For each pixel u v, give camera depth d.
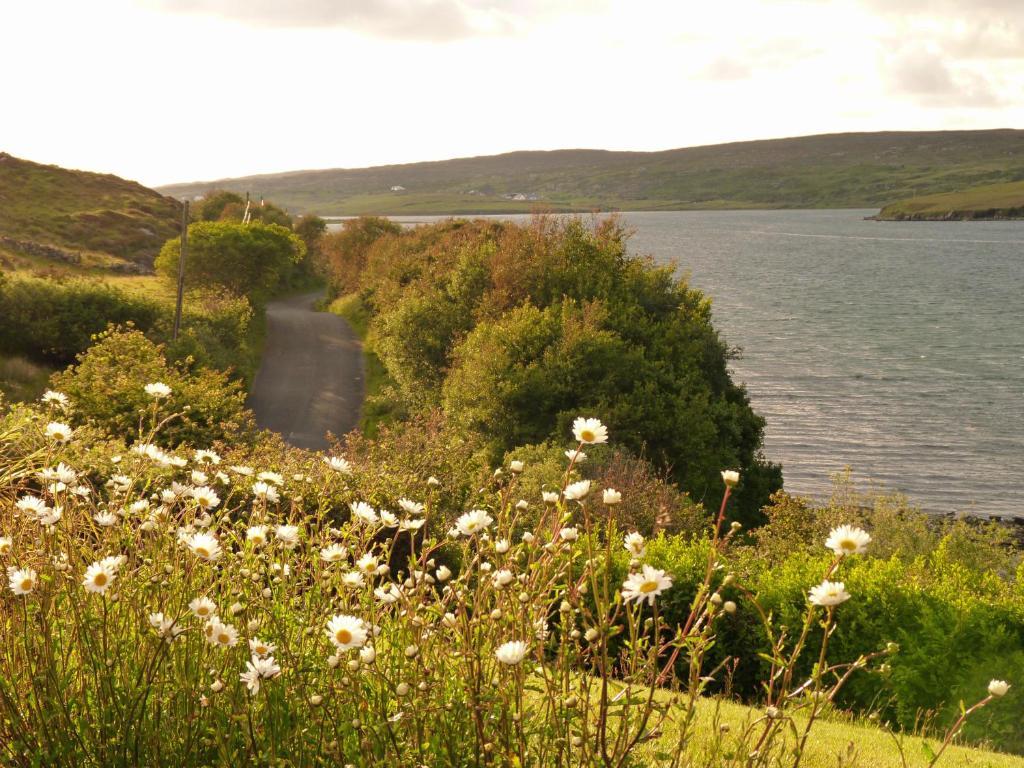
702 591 2.73
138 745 3.08
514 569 3.31
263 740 3.03
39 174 118.94
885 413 63.12
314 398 46.44
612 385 35.03
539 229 47.94
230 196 127.94
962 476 49.88
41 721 3.05
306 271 108.12
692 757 3.31
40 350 44.31
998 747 9.87
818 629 10.98
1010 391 70.06
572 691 2.92
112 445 9.54
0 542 3.41
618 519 17.62
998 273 161.75
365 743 2.79
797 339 93.25
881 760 6.04
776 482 40.28
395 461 17.56
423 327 45.25
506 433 34.41
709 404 37.91
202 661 3.30
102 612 3.38
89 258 89.31
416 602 3.28
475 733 2.97
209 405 25.92
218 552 3.28
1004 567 18.39
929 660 10.38
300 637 3.42
